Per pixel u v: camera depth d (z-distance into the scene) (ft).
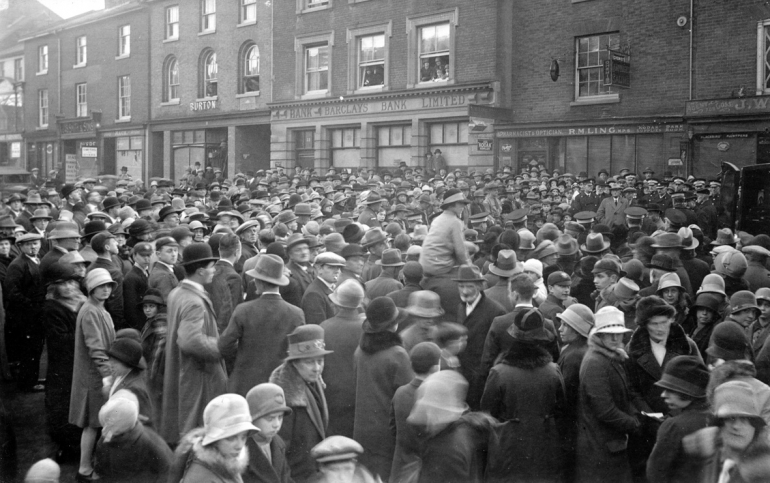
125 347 17.24
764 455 12.19
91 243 27.02
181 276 27.20
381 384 17.06
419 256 26.68
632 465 16.78
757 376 18.70
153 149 121.49
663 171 66.18
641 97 69.26
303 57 96.63
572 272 29.99
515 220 39.52
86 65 134.62
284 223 34.42
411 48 83.82
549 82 75.72
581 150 71.92
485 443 14.84
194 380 18.70
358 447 13.41
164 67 118.62
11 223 33.32
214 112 109.91
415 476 14.12
